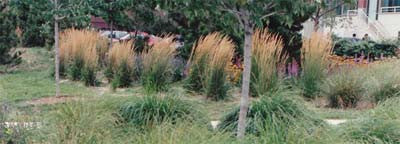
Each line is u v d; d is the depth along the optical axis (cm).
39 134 430
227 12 473
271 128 460
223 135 453
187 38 1198
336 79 862
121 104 573
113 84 984
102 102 555
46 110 627
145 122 535
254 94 835
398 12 2773
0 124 424
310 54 929
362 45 1634
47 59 1641
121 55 1054
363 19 2702
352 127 488
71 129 426
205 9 449
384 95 821
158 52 961
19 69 1446
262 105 553
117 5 1474
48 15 928
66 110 469
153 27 1484
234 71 979
